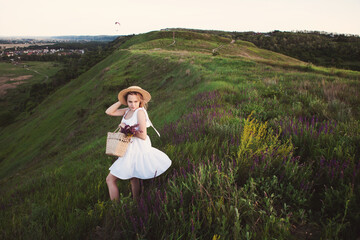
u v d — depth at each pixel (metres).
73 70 92.25
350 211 1.68
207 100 7.50
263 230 1.58
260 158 2.61
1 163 30.78
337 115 4.55
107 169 3.76
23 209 2.92
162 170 2.44
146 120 2.55
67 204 2.46
